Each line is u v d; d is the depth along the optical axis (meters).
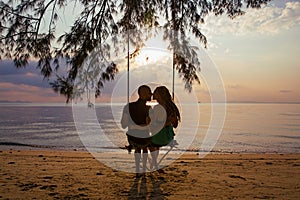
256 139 25.56
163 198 4.54
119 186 5.18
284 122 55.00
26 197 4.57
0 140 21.77
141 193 4.79
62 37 7.05
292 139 25.94
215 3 7.88
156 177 5.75
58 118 65.06
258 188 5.09
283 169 6.64
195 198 4.54
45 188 5.05
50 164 7.08
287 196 4.68
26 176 5.85
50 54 6.95
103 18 7.32
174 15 7.48
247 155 9.03
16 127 39.31
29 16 7.02
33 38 6.98
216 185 5.25
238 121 56.81
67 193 4.78
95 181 5.49
